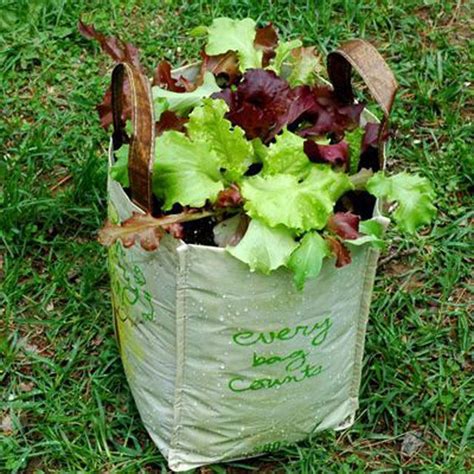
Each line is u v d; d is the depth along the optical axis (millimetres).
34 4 2752
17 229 2258
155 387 1864
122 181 1741
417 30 2770
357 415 2012
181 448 1893
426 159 2451
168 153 1729
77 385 2037
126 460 1935
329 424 1948
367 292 1823
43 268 2244
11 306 2156
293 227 1657
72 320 2141
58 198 2318
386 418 2014
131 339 1872
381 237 1734
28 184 2342
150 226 1656
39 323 2139
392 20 2793
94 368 2074
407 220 1738
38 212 2299
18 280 2217
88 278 2189
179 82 1944
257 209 1664
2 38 2693
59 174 2416
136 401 1954
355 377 1938
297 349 1771
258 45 2014
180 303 1704
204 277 1671
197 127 1761
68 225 2314
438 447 1966
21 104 2562
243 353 1751
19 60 2664
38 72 2648
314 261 1639
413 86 2627
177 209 1805
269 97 1825
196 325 1729
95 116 2521
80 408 2010
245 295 1684
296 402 1854
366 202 1837
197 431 1864
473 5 2826
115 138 1843
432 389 2043
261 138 1819
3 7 2736
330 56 1816
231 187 1727
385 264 2268
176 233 1649
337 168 1789
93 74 2643
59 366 2059
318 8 2779
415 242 2293
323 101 1883
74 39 2715
